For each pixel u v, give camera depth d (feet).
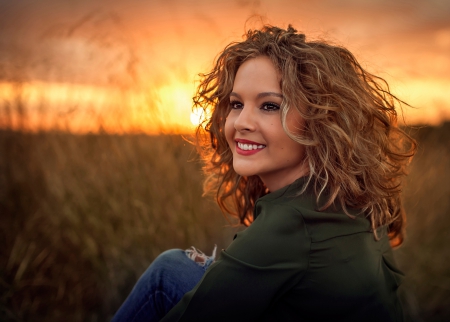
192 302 2.85
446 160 8.89
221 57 4.10
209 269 2.90
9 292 5.81
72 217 6.86
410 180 8.30
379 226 3.47
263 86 3.29
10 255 6.49
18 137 7.68
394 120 4.13
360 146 3.48
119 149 7.95
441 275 7.02
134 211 7.32
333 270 2.81
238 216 4.91
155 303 3.83
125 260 6.86
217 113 4.23
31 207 7.18
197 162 8.10
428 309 6.65
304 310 2.86
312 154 3.32
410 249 7.55
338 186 3.13
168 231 7.43
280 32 3.58
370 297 2.91
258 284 2.71
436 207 8.19
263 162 3.38
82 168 7.68
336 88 3.44
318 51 3.41
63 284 6.31
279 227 2.79
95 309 6.38
